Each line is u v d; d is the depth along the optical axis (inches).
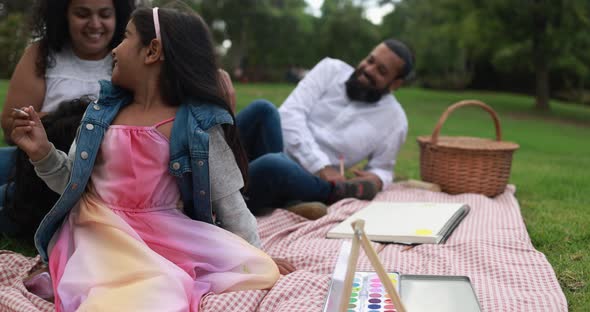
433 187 148.1
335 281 60.6
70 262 70.4
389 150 149.6
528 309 73.9
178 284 67.4
